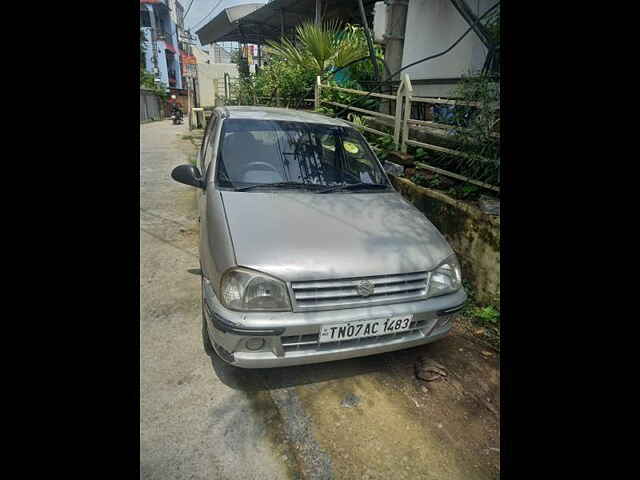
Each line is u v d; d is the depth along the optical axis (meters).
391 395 1.96
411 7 5.61
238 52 15.47
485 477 1.55
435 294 1.94
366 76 6.54
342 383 2.02
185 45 32.78
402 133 4.12
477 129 2.89
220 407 1.79
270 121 2.82
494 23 3.80
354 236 1.94
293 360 1.71
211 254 1.82
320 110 5.92
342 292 1.72
